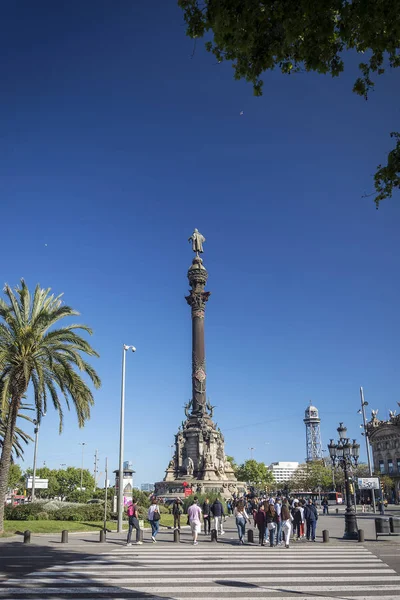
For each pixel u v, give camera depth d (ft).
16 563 71.46
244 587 54.19
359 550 89.35
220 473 288.51
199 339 304.91
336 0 34.73
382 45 38.45
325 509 237.66
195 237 331.36
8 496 395.34
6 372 114.11
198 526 99.86
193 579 59.00
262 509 100.22
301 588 53.72
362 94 41.93
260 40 39.24
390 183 43.42
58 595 49.39
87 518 141.18
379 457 454.81
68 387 118.93
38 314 116.16
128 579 58.70
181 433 290.15
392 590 52.70
